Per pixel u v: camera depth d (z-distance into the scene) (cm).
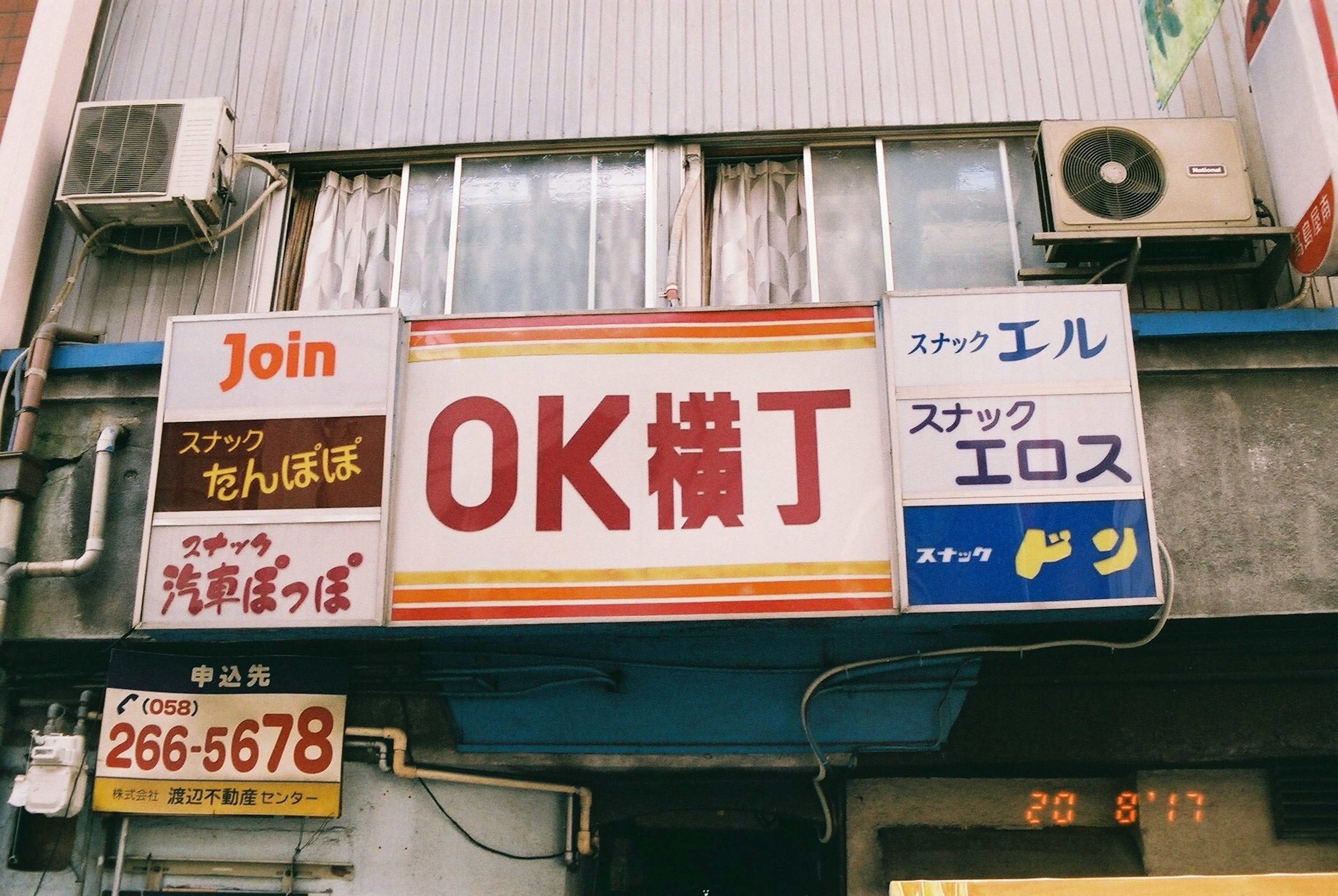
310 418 547
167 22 754
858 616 506
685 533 521
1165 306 650
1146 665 593
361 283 702
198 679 597
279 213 709
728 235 699
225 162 689
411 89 727
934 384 532
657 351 550
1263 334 609
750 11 732
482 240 704
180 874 609
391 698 619
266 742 590
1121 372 532
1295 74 599
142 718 588
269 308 690
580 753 605
